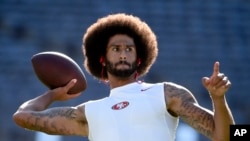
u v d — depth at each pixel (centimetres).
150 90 955
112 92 974
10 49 4247
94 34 1040
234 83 4231
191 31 4459
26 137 3594
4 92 3947
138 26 1025
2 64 4147
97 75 1059
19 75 4075
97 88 3800
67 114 992
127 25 1023
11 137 3638
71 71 1041
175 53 4303
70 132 989
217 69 854
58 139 3372
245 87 4216
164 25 4478
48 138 3369
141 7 4538
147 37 1030
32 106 1007
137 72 1039
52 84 1041
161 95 944
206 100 4006
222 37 4466
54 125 988
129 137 927
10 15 4447
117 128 937
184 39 4400
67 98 1043
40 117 992
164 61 4234
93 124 961
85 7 4491
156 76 4134
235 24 4562
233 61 4353
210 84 855
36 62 1046
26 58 4206
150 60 1038
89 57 1051
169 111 945
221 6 4616
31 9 4481
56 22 4422
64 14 4466
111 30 1022
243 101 4131
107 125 946
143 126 931
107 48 997
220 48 4391
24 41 4325
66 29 4388
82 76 1050
